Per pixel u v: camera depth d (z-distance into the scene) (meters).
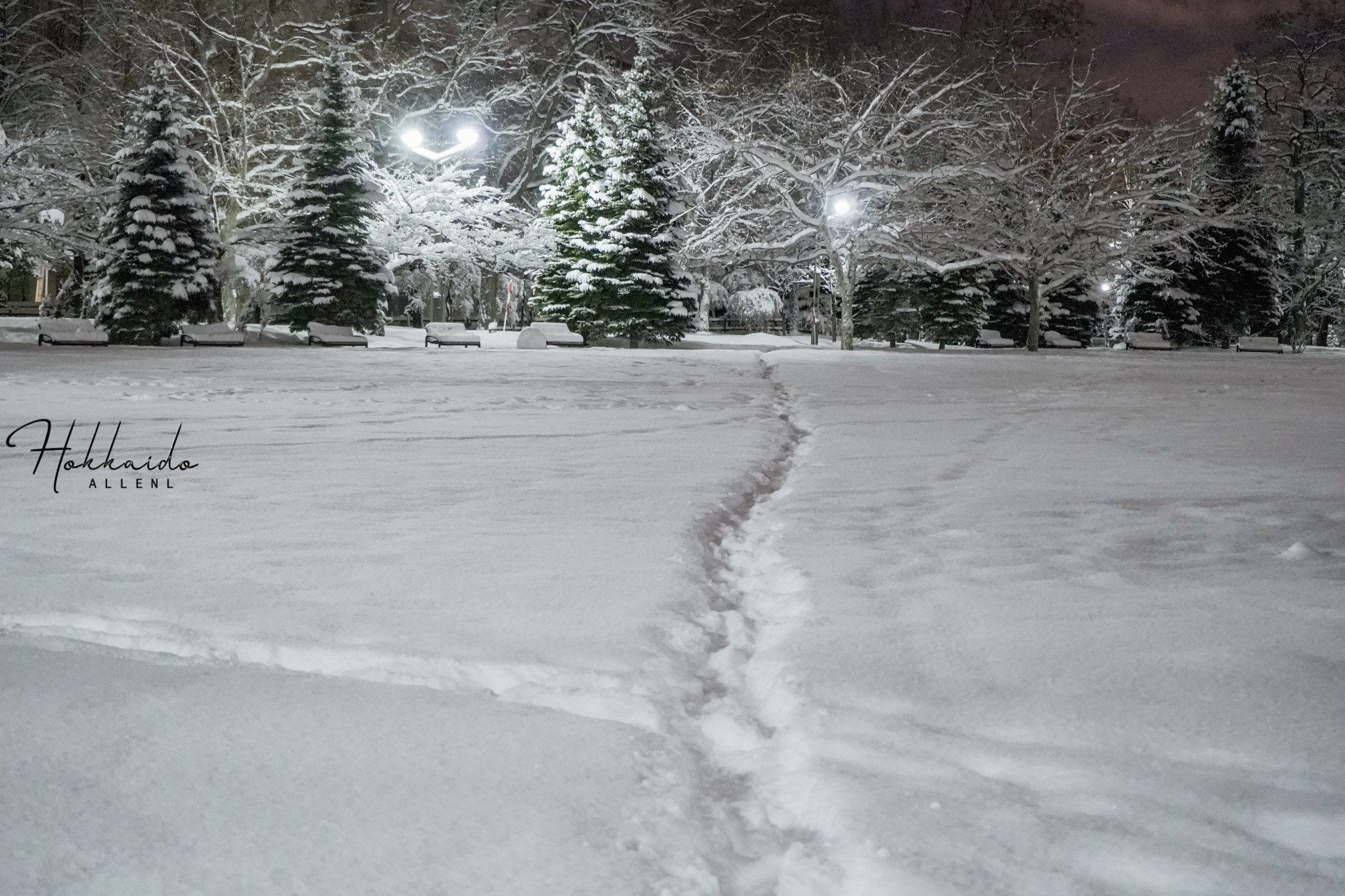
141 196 34.62
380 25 49.66
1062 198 42.81
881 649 4.48
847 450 10.73
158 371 20.41
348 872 2.79
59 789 3.24
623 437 11.68
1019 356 33.41
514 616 4.89
